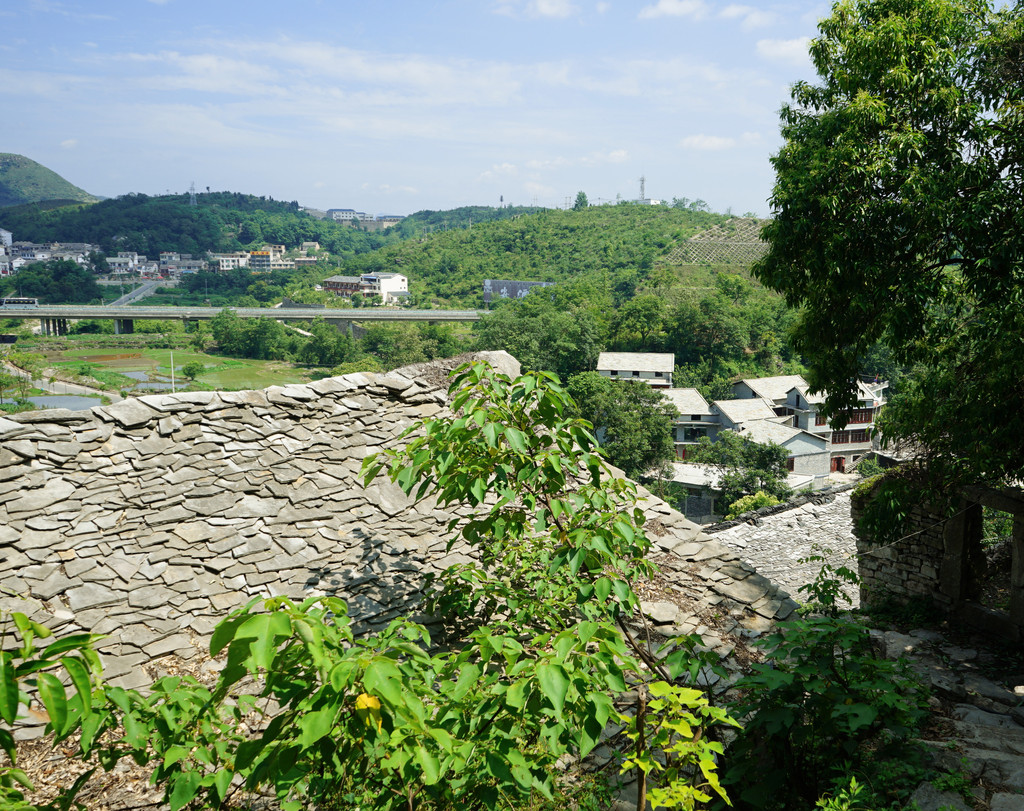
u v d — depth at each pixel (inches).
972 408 291.9
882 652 325.4
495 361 330.0
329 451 257.8
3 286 6466.5
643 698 135.4
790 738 175.8
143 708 108.6
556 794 163.9
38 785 151.6
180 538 211.2
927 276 322.0
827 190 327.6
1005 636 347.6
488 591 178.5
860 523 384.5
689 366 2910.9
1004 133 306.0
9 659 67.1
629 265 5344.5
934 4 315.9
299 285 7524.6
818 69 362.0
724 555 275.6
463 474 154.2
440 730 92.7
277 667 93.0
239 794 153.6
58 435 218.4
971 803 181.2
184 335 4495.6
